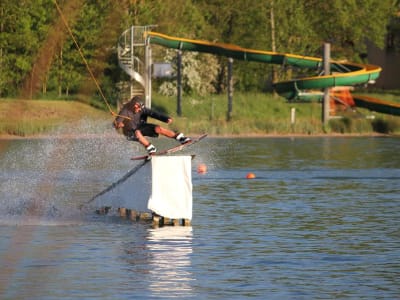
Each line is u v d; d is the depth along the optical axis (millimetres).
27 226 50938
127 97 147250
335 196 66062
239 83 180000
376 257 42219
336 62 150875
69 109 138000
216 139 129875
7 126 127562
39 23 143375
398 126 146500
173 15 163375
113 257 41969
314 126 142375
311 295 35125
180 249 44094
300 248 44406
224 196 66062
